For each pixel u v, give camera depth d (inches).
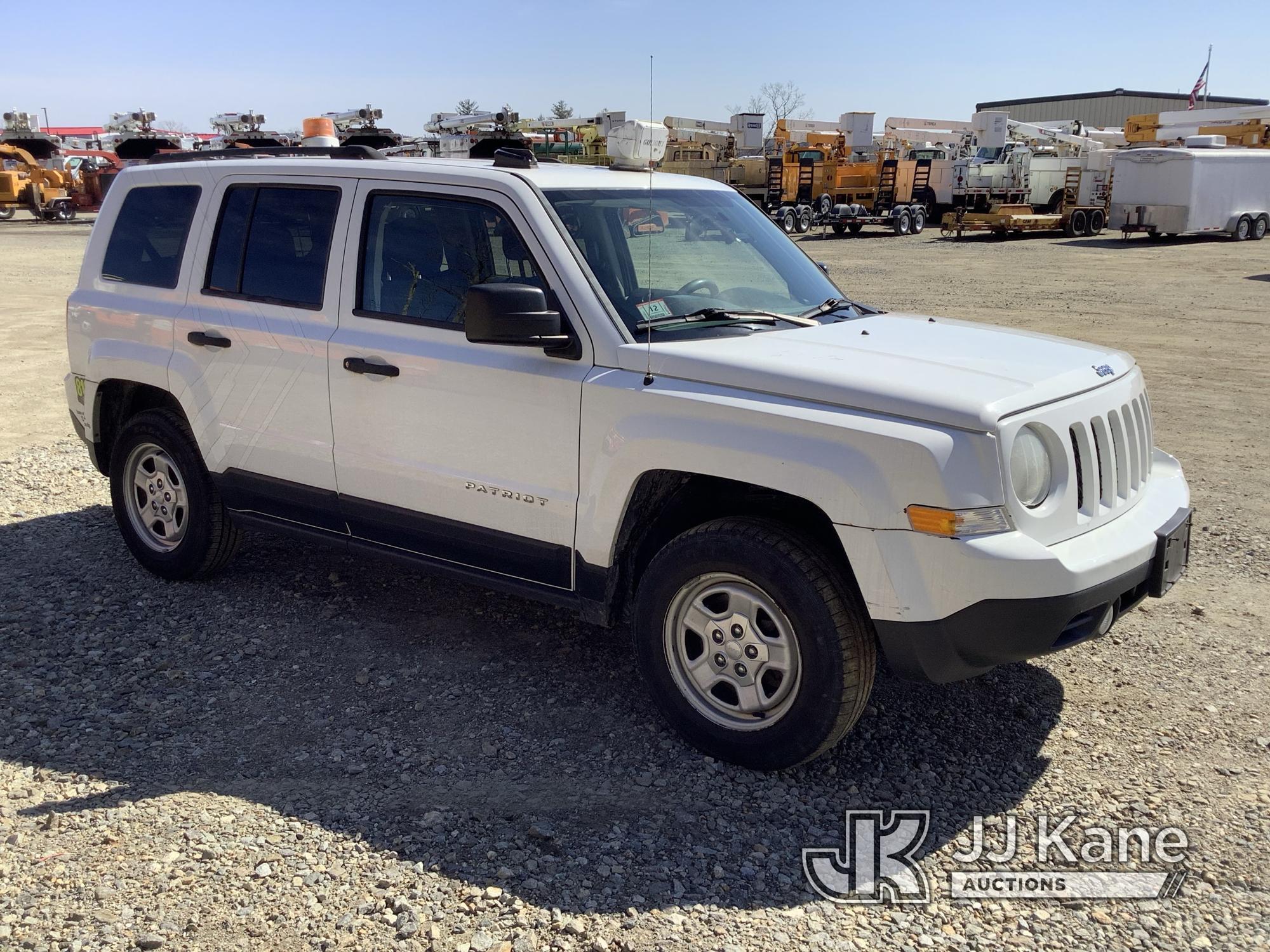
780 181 1446.9
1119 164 1296.8
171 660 173.2
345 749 146.5
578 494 147.9
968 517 122.8
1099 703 160.2
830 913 113.7
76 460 303.3
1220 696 162.1
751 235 184.5
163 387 194.7
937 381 132.1
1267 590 204.7
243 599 198.1
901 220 1446.9
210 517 196.2
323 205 176.2
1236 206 1288.1
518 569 157.9
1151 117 1632.6
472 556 162.7
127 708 157.5
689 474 145.7
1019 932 110.8
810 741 134.7
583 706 159.0
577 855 122.6
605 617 151.5
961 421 124.0
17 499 261.4
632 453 141.0
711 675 143.8
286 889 115.6
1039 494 130.9
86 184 1552.7
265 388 179.9
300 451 177.6
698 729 144.3
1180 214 1232.2
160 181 201.2
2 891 115.0
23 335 564.7
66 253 1064.8
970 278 863.1
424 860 121.1
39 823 127.7
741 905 114.7
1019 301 701.9
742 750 140.1
